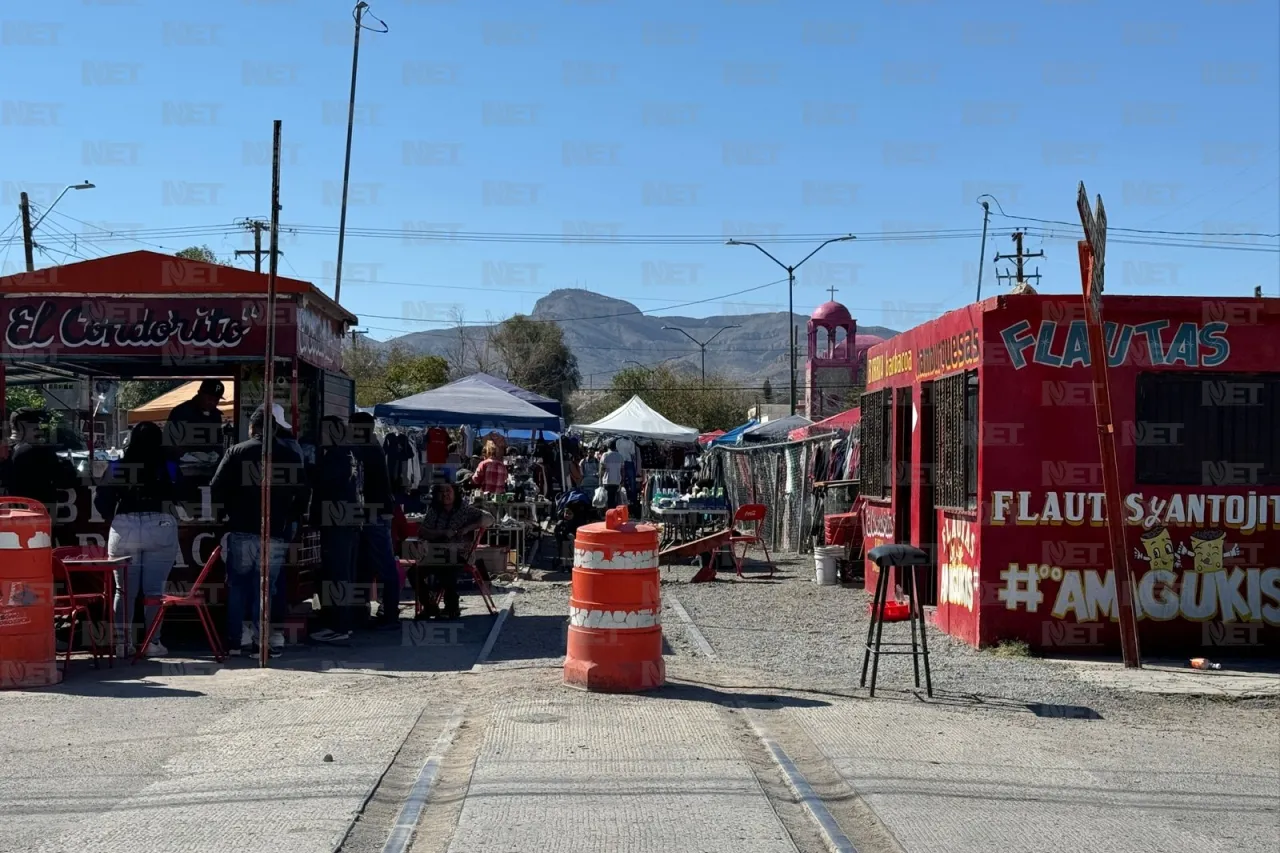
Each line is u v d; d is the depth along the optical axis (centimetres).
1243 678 999
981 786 659
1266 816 629
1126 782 682
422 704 824
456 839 545
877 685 934
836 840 557
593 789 621
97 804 596
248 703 832
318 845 538
